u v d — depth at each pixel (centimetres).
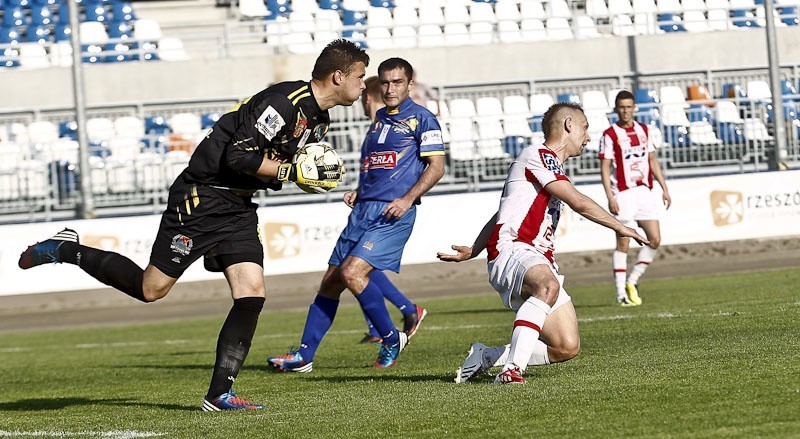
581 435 985
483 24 5772
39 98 5366
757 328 1905
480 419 1119
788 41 5647
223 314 3866
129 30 5747
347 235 1895
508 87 5444
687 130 4741
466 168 4753
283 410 1331
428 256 4275
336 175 1334
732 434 930
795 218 4338
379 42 5659
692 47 5581
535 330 1345
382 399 1363
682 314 2359
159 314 4112
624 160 2873
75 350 2883
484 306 3250
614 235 4256
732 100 4706
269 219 4203
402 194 1872
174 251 1327
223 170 1310
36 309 4656
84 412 1506
